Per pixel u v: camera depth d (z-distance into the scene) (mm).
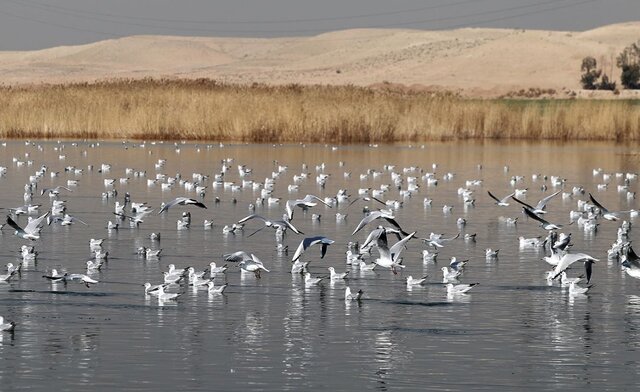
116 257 34688
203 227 42125
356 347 24156
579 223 44125
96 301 28203
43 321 26047
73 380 21672
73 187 56875
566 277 30844
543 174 67000
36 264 33312
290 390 21266
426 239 37094
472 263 34500
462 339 24906
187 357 23266
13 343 24172
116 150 78500
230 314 26984
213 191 56094
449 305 28266
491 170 69062
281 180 61531
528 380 22016
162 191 55656
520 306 28219
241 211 47500
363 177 61875
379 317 26797
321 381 21828
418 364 22969
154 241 38062
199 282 29969
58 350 23641
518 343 24562
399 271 32875
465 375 22281
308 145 83938
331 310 27516
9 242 37531
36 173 60688
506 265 34125
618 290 30359
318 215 44375
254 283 30734
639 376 22328
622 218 47250
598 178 65188
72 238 38656
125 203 49812
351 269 33031
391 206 48969
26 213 44844
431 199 53438
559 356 23656
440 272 32812
